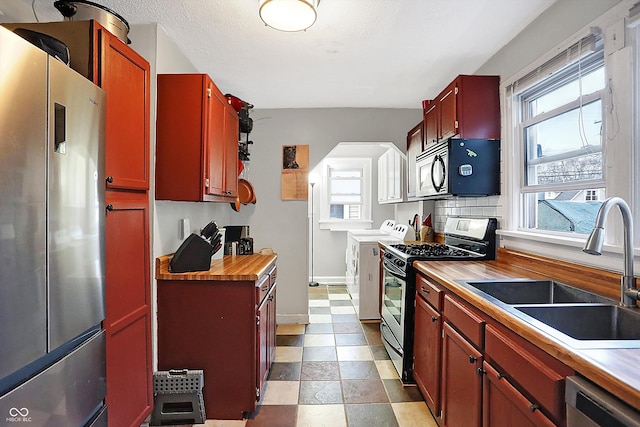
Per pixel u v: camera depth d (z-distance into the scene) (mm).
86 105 1293
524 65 2188
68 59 1337
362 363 2814
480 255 2510
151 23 2094
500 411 1287
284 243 3791
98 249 1378
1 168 920
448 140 2475
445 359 1824
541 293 1779
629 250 1340
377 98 3504
